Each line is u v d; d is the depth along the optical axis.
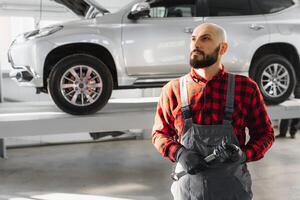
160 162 5.32
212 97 1.64
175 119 1.71
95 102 3.89
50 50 3.79
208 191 1.64
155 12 4.22
